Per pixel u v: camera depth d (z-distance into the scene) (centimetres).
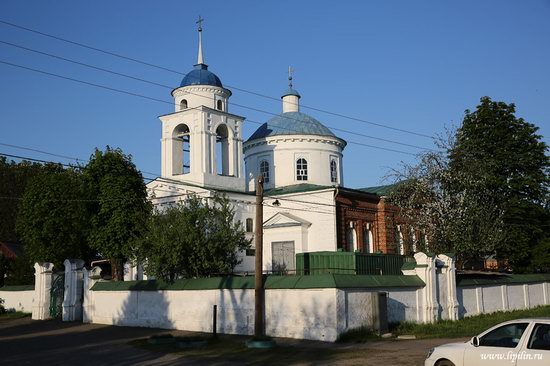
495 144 4191
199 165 4047
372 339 2234
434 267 2719
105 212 3594
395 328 2441
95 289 3262
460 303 2962
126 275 4062
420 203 3650
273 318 2405
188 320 2739
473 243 3509
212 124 4162
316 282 2283
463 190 3650
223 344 2223
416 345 2059
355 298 2314
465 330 2459
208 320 2653
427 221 3550
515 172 4181
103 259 4409
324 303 2258
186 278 2861
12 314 3938
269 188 4622
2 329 3188
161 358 1955
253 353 2000
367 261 2958
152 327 2897
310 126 4812
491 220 3694
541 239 4134
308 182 4650
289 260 3953
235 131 4350
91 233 3638
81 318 3444
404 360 1733
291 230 3975
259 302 2258
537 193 4188
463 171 3678
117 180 3625
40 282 3706
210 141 4128
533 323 1196
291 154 4681
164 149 4225
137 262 3275
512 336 1215
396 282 2520
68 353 2142
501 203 4003
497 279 3338
